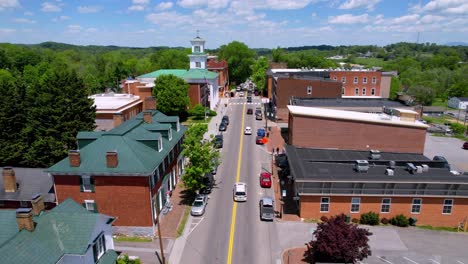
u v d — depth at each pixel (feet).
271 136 216.33
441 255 96.63
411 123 160.76
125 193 102.01
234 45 465.06
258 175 153.58
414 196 112.78
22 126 158.51
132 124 127.95
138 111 228.63
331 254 82.64
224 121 241.96
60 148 153.69
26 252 62.23
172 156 134.51
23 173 120.37
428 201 113.39
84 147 108.47
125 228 104.83
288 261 92.12
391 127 161.48
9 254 59.88
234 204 125.39
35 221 70.23
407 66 640.99
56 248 66.59
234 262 92.22
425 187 112.06
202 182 129.39
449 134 253.24
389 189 112.57
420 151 162.61
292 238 103.65
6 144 152.66
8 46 582.76
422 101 375.04
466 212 113.19
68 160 105.50
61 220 70.74
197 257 94.27
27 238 64.75
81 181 102.68
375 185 112.68
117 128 122.93
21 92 160.25
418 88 378.12
